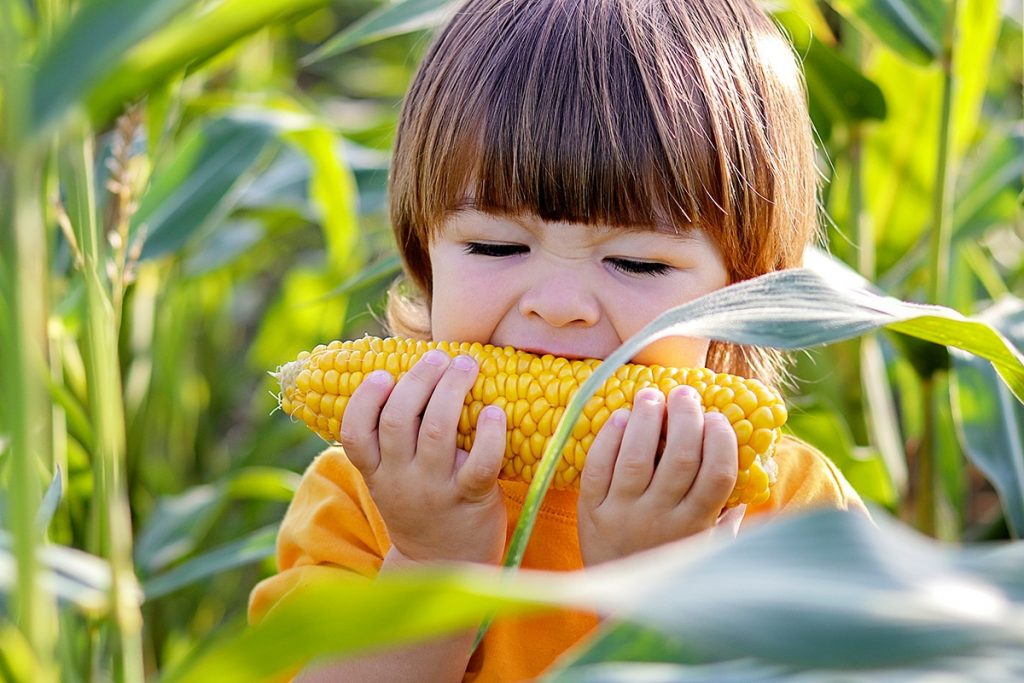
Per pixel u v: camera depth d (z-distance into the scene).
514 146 1.46
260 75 3.67
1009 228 3.75
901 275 2.55
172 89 1.87
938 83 2.50
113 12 0.73
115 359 1.47
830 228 2.58
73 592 1.33
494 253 1.52
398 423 1.41
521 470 1.45
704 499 1.32
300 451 3.21
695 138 1.50
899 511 2.39
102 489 1.36
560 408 1.41
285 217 3.26
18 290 0.77
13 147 0.73
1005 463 2.03
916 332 1.29
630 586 0.62
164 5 0.74
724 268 1.57
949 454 2.49
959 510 2.51
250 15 0.99
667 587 0.62
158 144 1.92
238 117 2.53
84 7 0.73
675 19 1.59
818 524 0.68
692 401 1.33
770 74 1.68
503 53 1.54
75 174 1.37
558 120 1.46
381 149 3.04
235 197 2.45
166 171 2.46
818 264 1.89
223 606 2.99
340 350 1.51
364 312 2.84
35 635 0.81
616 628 0.90
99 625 1.71
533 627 1.65
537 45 1.53
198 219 2.40
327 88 5.48
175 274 3.00
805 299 1.12
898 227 2.67
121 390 2.52
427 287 1.82
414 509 1.43
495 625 1.66
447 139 1.53
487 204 1.48
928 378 2.10
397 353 1.49
